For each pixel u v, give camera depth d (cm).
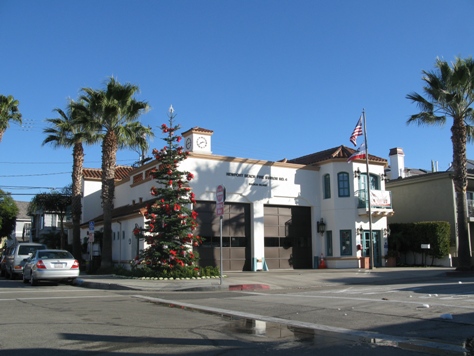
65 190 3894
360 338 745
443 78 2331
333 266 2798
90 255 2473
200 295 1473
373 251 2891
